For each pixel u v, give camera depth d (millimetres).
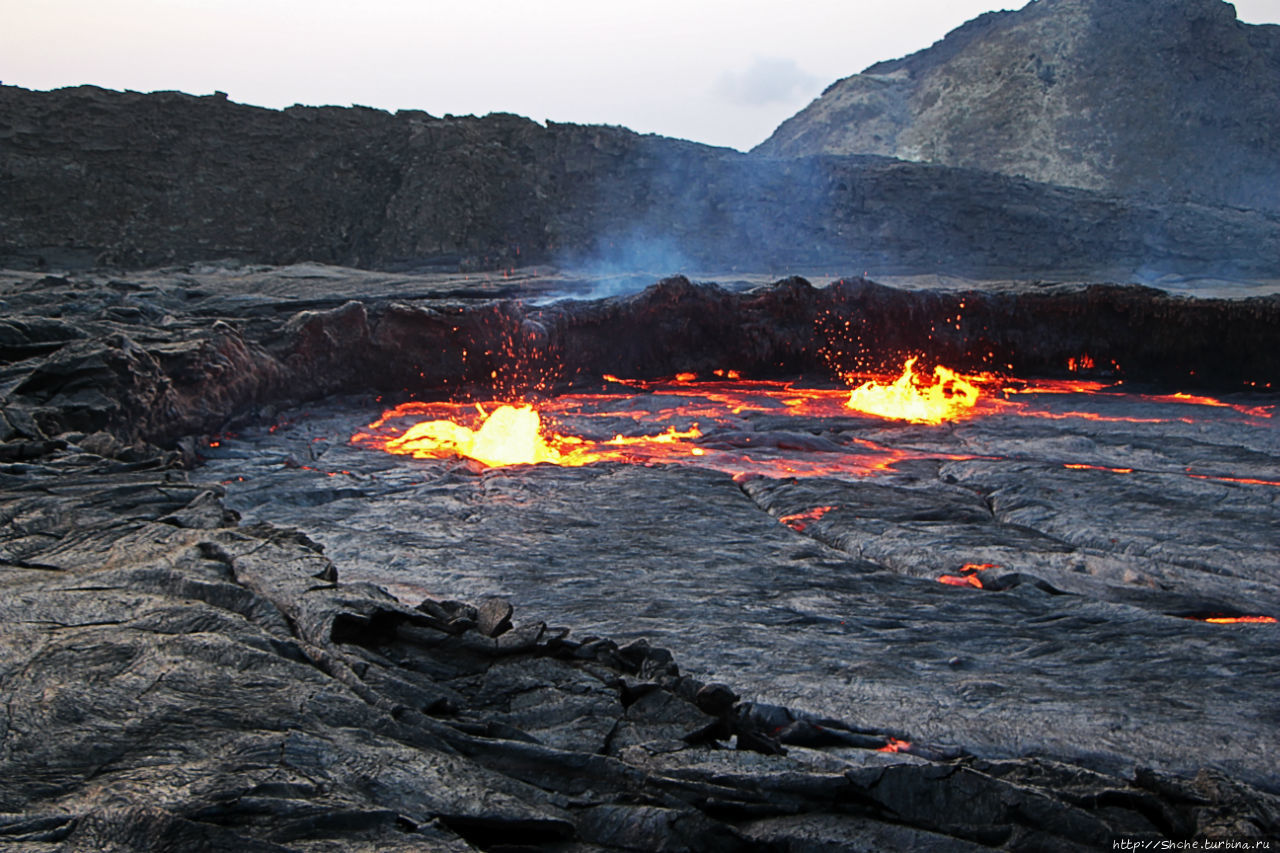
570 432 18297
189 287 39406
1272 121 114375
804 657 7215
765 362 29125
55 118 59656
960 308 30750
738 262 61750
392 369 22250
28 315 20969
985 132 126688
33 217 56312
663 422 19578
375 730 4152
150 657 4645
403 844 3277
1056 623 8164
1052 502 12523
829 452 16984
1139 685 6844
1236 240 66312
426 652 5344
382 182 62719
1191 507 12305
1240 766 5621
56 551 6582
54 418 12188
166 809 3314
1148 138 115875
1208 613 8750
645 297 27609
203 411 15750
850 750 5660
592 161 66375
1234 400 24984
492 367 23859
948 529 11266
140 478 8773
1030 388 27797
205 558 6453
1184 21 125500
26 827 3162
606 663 5453
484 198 61531
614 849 3621
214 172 60750
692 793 4035
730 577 9320
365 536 10578
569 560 9797
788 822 3887
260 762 3703
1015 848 3844
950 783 4078
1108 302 30766
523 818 3615
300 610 5469
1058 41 133125
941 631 7934
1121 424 19875
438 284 43375
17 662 4566
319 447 15969
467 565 9539
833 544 10969
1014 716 6199
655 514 11766
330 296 36188
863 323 29969
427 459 15203
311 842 3252
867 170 68000
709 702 4980
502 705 4895
